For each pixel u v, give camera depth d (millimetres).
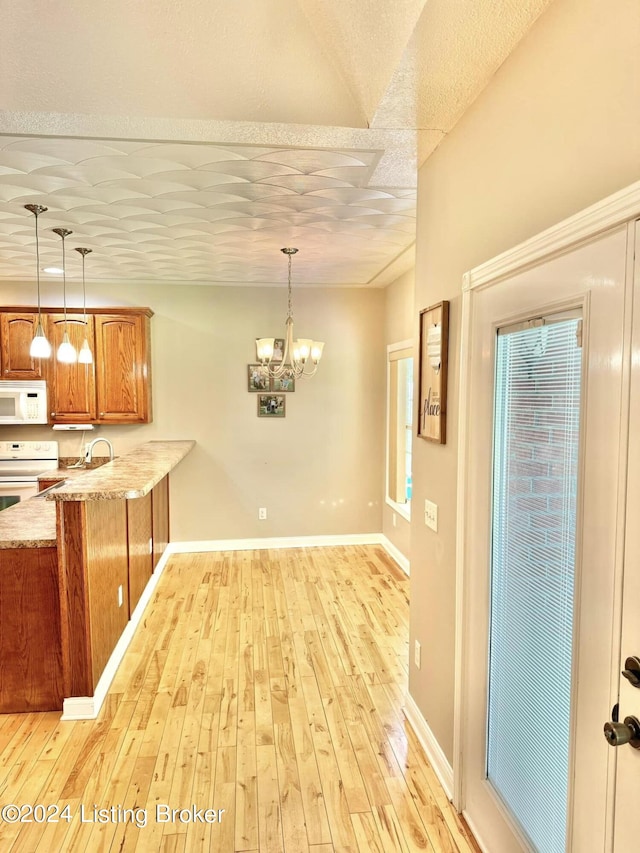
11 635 2426
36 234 3021
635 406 984
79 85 1694
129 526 3236
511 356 1499
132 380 4578
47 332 4438
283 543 5105
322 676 2793
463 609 1817
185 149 2086
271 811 1878
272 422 5012
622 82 1009
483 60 1459
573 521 1218
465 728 1835
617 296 1026
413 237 3418
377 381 5117
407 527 4395
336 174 2365
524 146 1377
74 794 1956
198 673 2820
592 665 1132
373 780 2029
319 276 4582
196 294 4855
